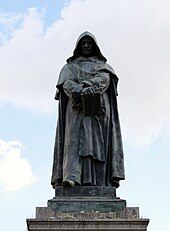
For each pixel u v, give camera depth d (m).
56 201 28.27
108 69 30.95
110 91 31.00
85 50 31.55
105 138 30.23
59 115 30.78
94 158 29.66
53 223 27.05
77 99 30.05
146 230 27.08
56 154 30.50
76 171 29.36
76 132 30.03
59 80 30.92
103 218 27.44
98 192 29.03
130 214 27.73
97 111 30.11
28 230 27.03
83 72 30.83
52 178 30.25
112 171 29.86
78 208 28.17
